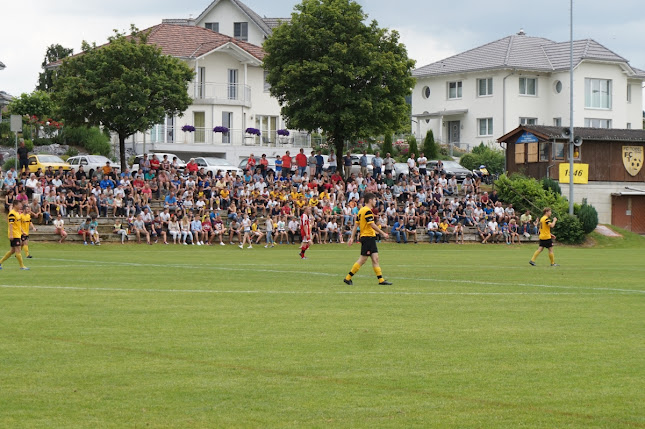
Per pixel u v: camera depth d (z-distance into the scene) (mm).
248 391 10789
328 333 14992
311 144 90625
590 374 11820
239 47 84438
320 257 38781
